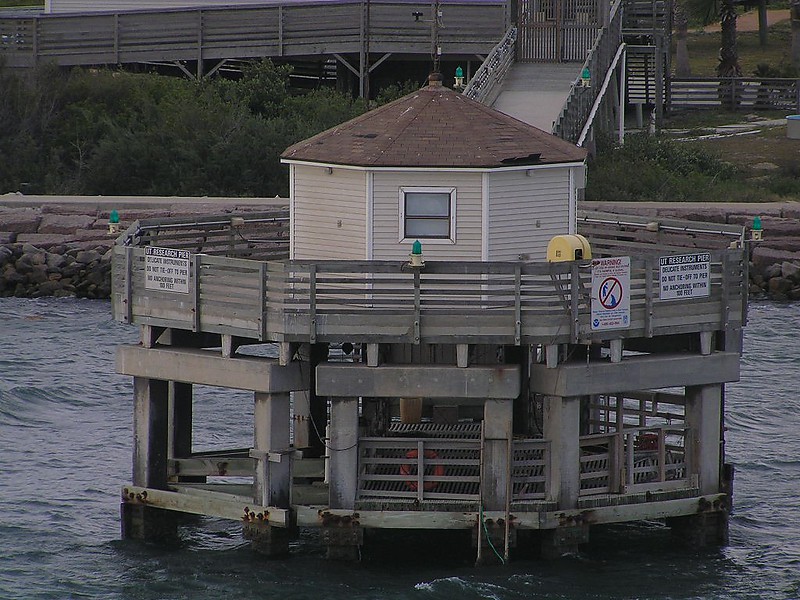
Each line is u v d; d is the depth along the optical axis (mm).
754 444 130750
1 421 136125
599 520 100500
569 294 96312
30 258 197125
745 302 103125
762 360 156875
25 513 113875
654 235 117438
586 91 195500
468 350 97188
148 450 105000
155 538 107500
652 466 103438
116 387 148125
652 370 100250
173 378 101625
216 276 99062
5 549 106875
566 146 104375
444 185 100500
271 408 98125
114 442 131875
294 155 103688
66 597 98938
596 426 115938
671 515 102938
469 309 95812
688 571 103062
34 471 123688
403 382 96625
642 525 112750
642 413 112125
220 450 119438
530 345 103125
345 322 95938
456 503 98562
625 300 98188
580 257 98938
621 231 119188
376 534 109250
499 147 101438
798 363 156125
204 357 100250
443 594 97375
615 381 98875
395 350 100875
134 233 110500
